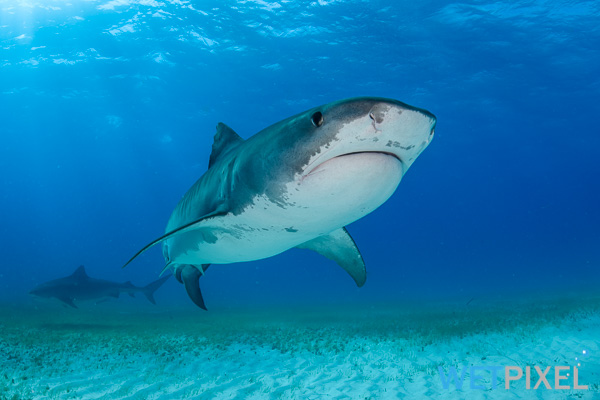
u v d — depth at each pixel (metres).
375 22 23.75
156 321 14.93
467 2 22.12
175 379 6.15
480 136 47.56
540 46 26.56
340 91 32.91
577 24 24.28
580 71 30.00
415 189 93.88
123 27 24.09
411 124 2.45
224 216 3.70
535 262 114.38
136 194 96.00
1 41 25.36
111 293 14.45
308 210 3.03
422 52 26.97
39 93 33.62
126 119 40.41
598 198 112.25
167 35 24.97
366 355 7.93
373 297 34.69
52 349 7.98
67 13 22.67
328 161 2.63
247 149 3.34
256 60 27.97
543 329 9.67
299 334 10.51
